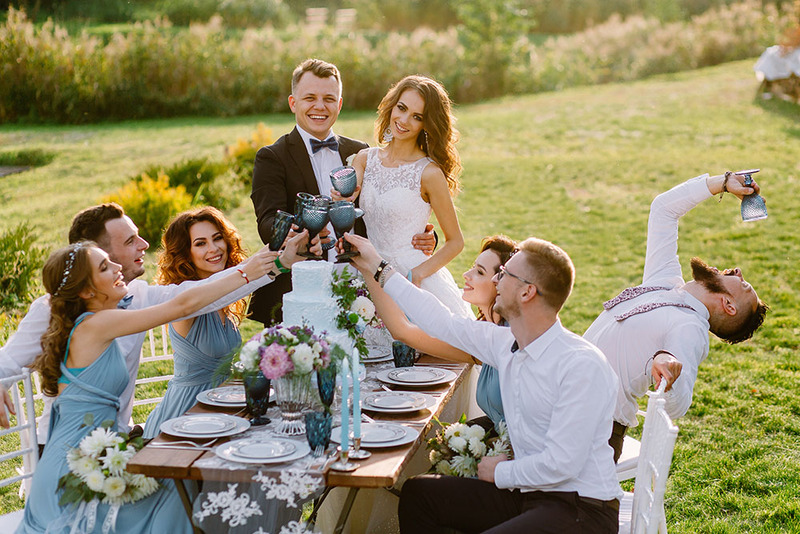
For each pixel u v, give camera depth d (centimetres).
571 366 276
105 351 313
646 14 2947
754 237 950
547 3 3098
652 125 1575
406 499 299
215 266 381
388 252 411
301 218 321
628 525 315
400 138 401
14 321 689
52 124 1811
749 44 2288
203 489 284
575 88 2108
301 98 422
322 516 362
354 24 2992
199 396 327
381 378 348
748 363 622
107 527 287
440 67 2034
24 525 301
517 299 285
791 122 1528
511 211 1102
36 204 1105
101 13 2730
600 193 1173
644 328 334
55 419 315
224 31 2339
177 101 1906
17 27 1852
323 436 271
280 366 271
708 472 458
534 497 281
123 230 353
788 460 470
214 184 1105
